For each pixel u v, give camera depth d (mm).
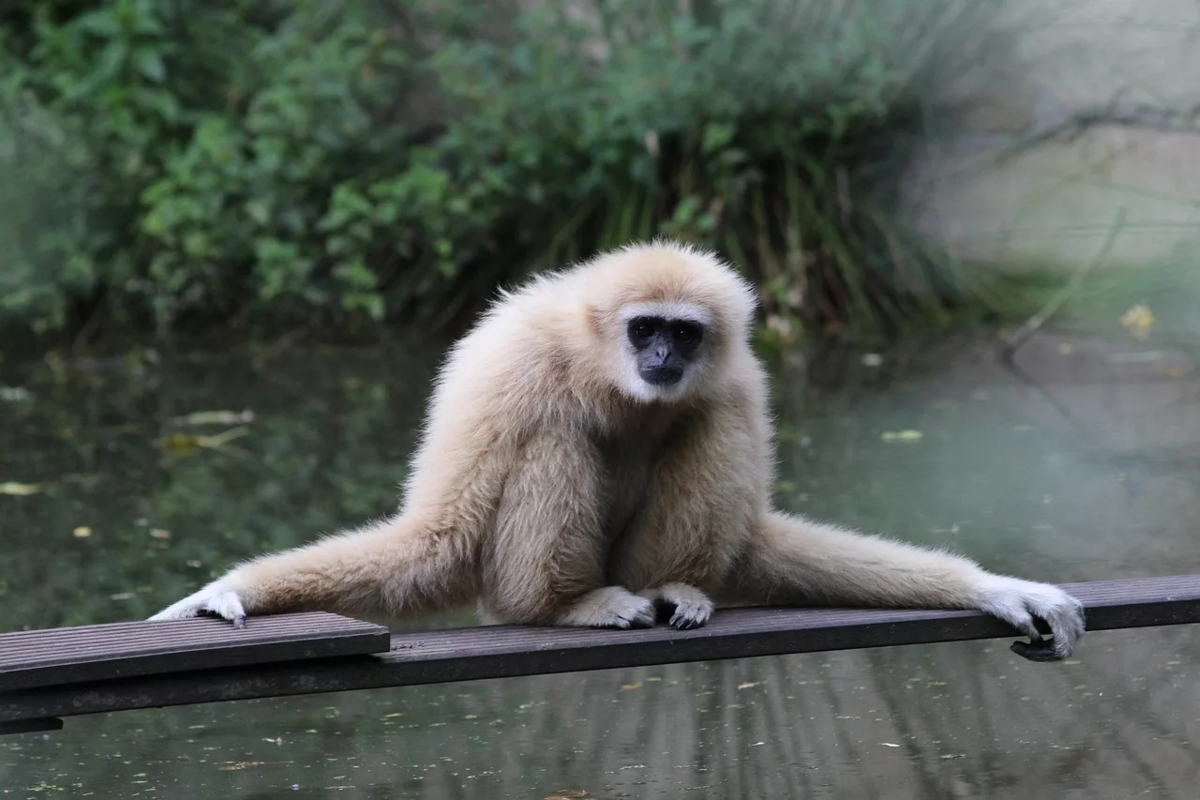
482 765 6805
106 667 5496
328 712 7637
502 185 16703
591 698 7766
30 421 13852
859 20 17453
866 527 10094
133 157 16766
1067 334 16625
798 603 6938
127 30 17078
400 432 13133
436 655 5992
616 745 7035
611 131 16844
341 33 17672
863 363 15703
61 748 7117
